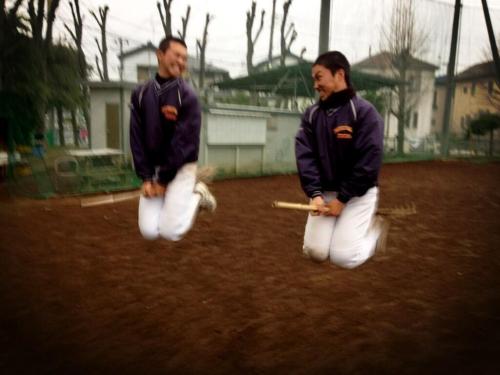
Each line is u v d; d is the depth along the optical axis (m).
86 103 13.54
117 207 9.16
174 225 3.15
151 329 3.56
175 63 3.01
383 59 24.81
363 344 3.29
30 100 10.97
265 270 5.10
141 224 3.28
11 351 3.21
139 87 3.14
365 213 3.02
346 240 2.98
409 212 3.19
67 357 3.12
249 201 10.20
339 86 2.88
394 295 4.31
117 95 13.41
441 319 3.74
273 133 16.12
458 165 20.81
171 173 3.09
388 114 25.55
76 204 9.50
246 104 21.38
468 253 5.93
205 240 6.48
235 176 14.69
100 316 3.80
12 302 4.09
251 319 3.74
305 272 5.03
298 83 21.55
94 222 7.67
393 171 17.73
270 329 3.55
